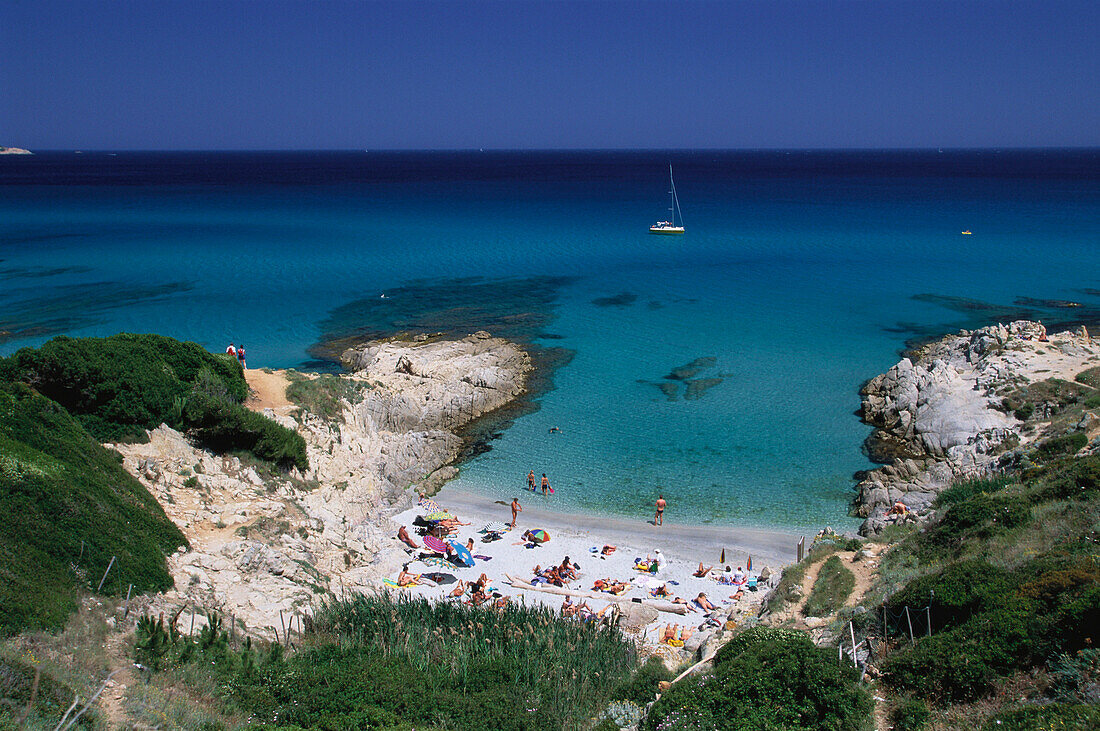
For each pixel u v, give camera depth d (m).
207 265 91.44
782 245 105.31
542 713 19.28
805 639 18.47
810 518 37.16
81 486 24.00
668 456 43.88
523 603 26.91
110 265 90.31
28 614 17.50
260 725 16.73
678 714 16.62
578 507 38.53
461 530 36.06
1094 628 15.61
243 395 38.16
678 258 97.31
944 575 19.83
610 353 60.78
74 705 13.36
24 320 66.19
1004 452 38.12
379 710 18.27
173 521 27.12
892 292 77.56
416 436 43.28
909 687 16.84
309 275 86.94
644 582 31.45
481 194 187.88
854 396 51.84
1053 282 79.38
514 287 81.94
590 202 165.25
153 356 35.31
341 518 33.66
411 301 75.88
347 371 55.56
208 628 20.88
